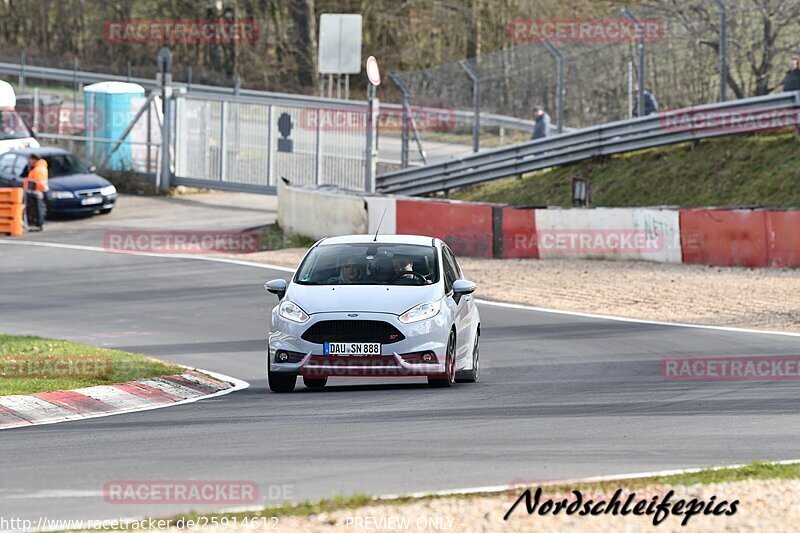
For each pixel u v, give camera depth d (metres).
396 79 128.62
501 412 39.72
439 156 144.12
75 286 83.69
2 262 95.12
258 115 129.25
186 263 94.00
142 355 53.03
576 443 34.22
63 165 123.56
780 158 103.25
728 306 71.25
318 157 124.44
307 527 24.55
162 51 135.12
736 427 36.91
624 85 121.31
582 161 117.88
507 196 119.44
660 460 31.92
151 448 33.88
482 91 140.25
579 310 71.81
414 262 47.38
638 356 55.12
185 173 135.88
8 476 30.23
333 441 34.66
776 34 110.69
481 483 29.14
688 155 110.12
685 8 113.19
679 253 88.88
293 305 44.84
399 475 30.08
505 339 61.44
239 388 47.34
